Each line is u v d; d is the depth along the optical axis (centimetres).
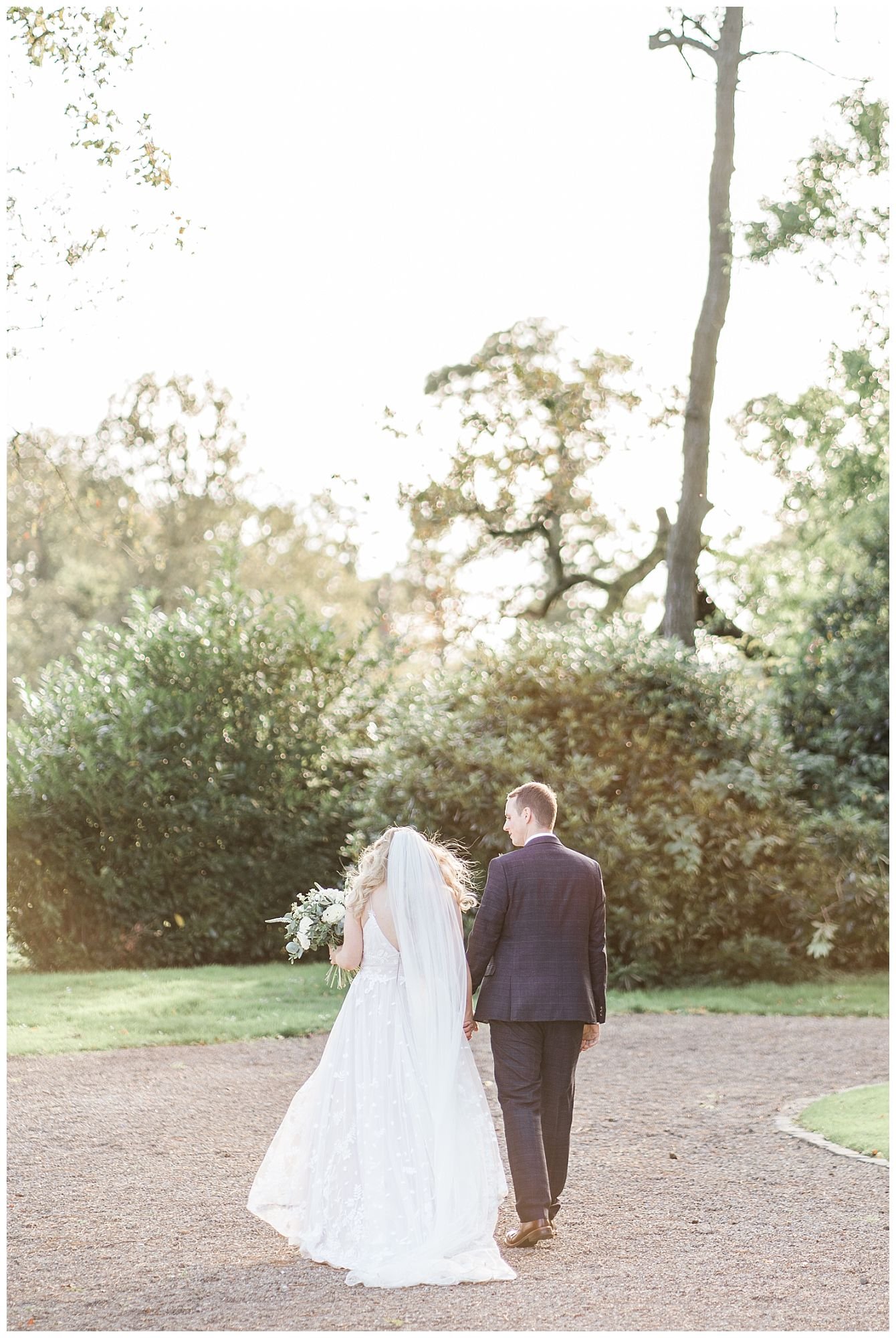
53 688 1494
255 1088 802
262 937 1473
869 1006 1140
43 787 1393
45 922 1391
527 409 1948
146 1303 438
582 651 1350
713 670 1353
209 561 3197
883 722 1543
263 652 1540
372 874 532
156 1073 845
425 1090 503
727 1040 978
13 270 1002
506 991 520
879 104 1600
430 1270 461
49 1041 945
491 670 1377
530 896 525
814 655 1619
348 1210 493
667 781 1298
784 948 1288
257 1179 513
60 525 3044
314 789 1545
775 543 2025
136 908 1423
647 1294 443
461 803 1270
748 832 1298
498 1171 505
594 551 2228
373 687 1608
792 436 1803
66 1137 682
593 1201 566
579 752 1307
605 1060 902
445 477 1989
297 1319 420
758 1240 507
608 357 1872
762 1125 709
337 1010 1077
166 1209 557
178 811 1426
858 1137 669
